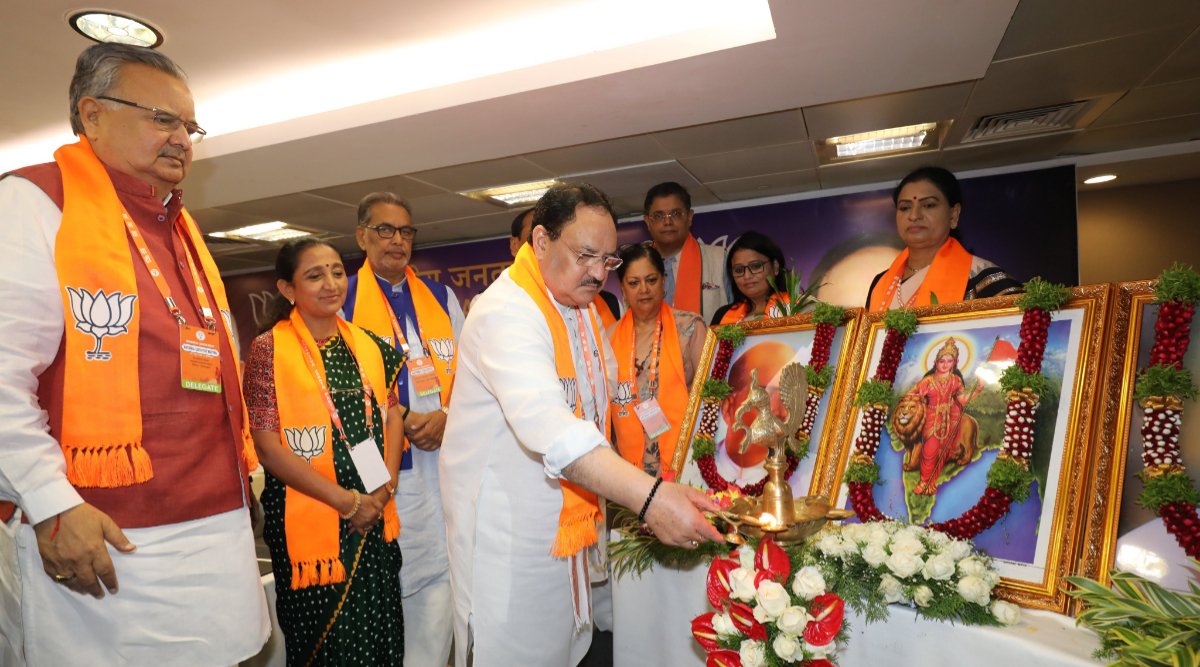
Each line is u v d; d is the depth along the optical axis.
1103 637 1.03
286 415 2.05
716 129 4.44
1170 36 3.33
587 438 1.19
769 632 1.14
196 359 1.40
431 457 2.53
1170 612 0.99
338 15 3.44
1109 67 3.71
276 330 2.14
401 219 2.75
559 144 4.59
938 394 1.49
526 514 1.47
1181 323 1.17
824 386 1.76
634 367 2.76
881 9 2.92
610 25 3.62
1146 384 1.17
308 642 2.01
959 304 1.54
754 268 3.43
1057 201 5.58
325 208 6.12
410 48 3.86
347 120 4.17
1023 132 4.86
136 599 1.28
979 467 1.37
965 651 1.16
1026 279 5.65
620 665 1.79
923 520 1.40
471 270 7.95
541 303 1.48
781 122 4.34
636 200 6.38
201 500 1.38
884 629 1.27
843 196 6.21
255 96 4.41
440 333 2.84
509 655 1.45
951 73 3.65
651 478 1.16
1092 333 1.29
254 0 3.23
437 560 2.47
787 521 1.18
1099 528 1.18
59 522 1.16
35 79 3.84
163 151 1.39
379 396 2.25
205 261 1.59
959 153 5.29
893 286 2.71
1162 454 1.13
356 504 2.02
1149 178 6.09
